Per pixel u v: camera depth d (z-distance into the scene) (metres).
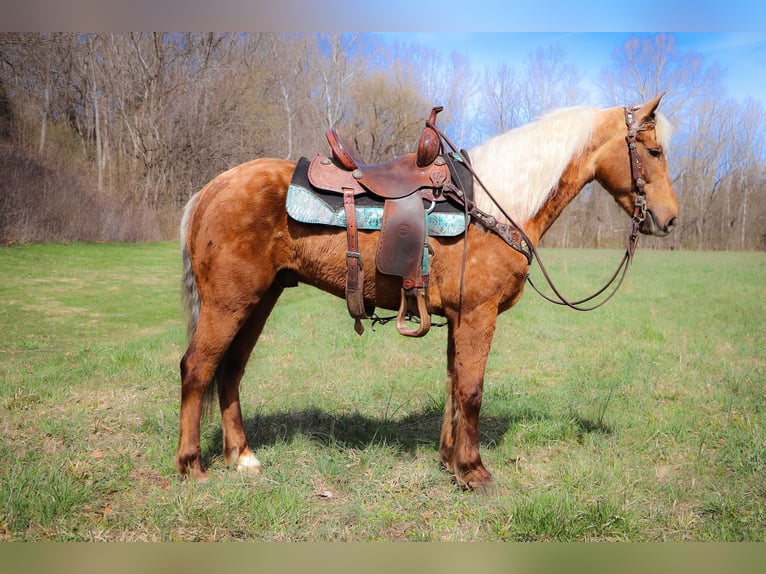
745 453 3.67
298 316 9.05
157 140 27.67
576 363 6.28
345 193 3.03
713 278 16.78
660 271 19.59
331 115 31.03
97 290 11.61
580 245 43.19
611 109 3.35
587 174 3.33
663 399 4.96
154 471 3.33
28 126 23.33
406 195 3.01
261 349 6.67
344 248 3.04
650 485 3.29
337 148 3.12
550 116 3.32
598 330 8.24
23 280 11.99
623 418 4.37
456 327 3.12
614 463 3.54
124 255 17.20
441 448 3.46
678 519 2.94
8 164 18.17
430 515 2.95
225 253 3.05
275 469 3.36
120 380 5.21
